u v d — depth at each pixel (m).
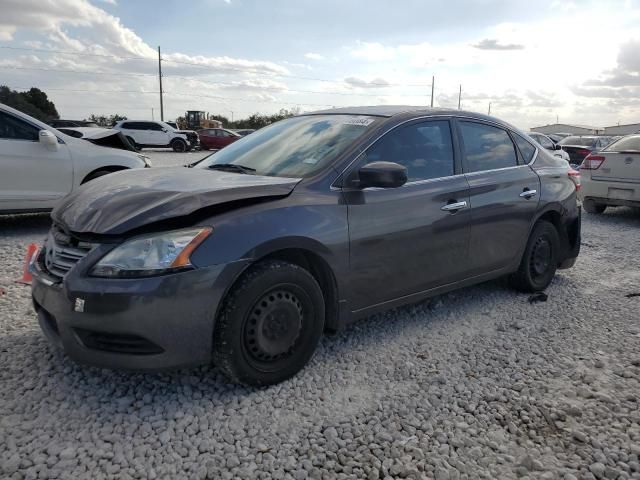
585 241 7.70
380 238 3.56
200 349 2.87
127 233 2.79
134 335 2.73
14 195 6.94
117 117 56.97
